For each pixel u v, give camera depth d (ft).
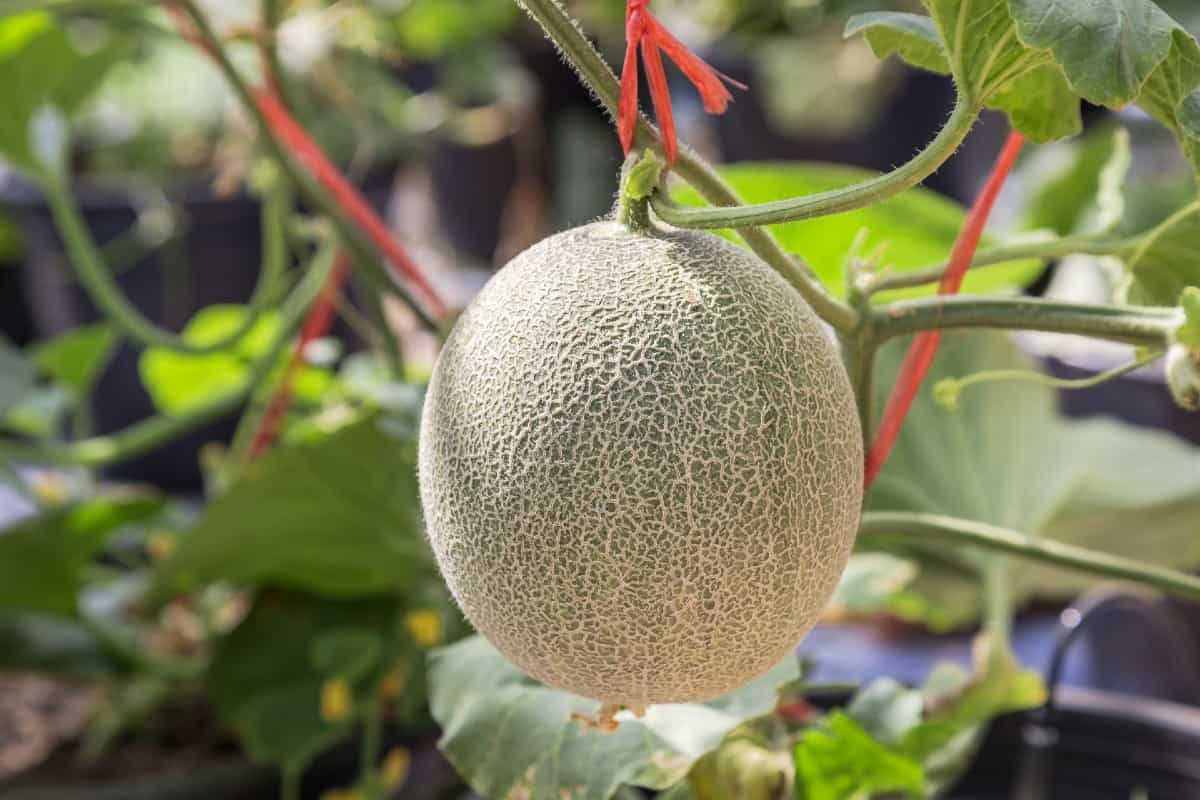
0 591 3.69
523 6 2.19
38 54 3.92
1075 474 3.58
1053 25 2.02
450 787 3.42
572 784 2.49
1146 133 5.29
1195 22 5.70
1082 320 2.29
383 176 6.88
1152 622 3.98
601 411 1.99
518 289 2.08
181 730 3.84
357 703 3.39
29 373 3.95
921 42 2.42
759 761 2.55
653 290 2.03
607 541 1.99
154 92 6.93
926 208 3.30
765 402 2.01
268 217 4.08
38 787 3.57
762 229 2.25
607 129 8.70
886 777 2.72
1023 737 3.29
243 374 4.82
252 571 3.51
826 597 2.12
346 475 3.20
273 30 3.35
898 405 2.49
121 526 4.05
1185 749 3.13
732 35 7.41
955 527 2.77
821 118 7.16
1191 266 2.56
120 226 6.01
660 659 2.05
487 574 2.06
